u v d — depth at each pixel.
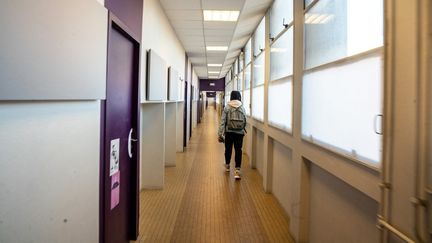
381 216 1.38
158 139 4.37
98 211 1.83
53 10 1.17
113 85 2.15
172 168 5.89
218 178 5.12
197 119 15.97
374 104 1.50
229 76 14.02
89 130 1.66
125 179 2.58
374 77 1.50
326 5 2.21
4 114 0.96
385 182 1.34
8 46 0.92
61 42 1.24
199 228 3.07
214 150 8.10
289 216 3.26
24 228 1.08
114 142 2.20
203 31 5.91
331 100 2.04
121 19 2.21
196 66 12.40
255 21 5.48
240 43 7.55
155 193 4.22
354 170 1.72
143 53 3.12
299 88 2.81
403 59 1.25
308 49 2.63
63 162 1.36
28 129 1.09
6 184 0.98
